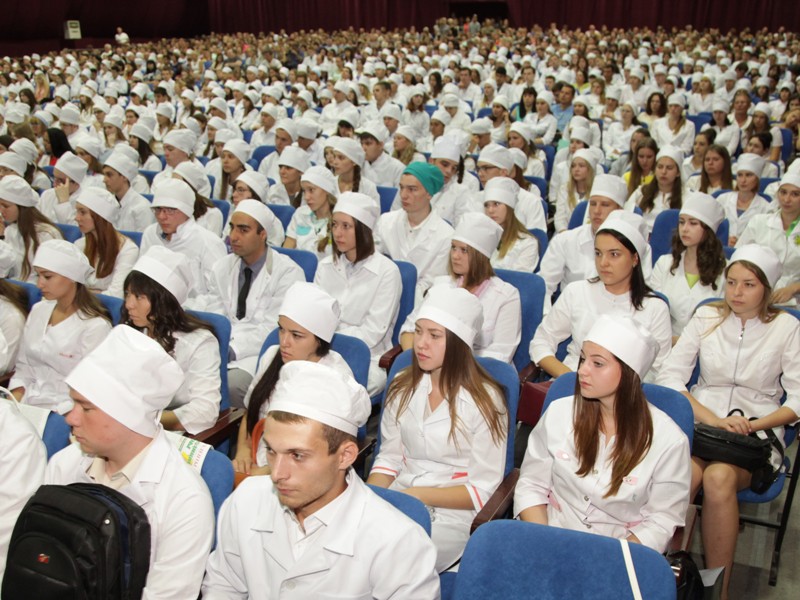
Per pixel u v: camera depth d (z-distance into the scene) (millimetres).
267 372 2828
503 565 1677
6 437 2012
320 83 14875
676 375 3133
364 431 2873
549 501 2387
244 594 1848
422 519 1808
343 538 1643
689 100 11625
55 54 19172
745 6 21172
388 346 3943
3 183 4488
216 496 1978
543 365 3320
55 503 1682
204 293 4453
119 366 1798
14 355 3391
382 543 1641
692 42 17875
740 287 2924
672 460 2184
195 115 9477
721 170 5883
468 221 3490
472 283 3525
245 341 3848
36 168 6637
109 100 12250
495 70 13414
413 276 4047
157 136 9766
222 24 26328
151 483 1814
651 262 4809
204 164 7637
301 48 21141
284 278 3934
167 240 4520
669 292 3904
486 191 4465
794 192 4484
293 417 1586
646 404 2191
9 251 3953
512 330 3533
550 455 2340
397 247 4797
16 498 1997
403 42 20672
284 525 1711
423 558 1657
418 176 4523
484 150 5469
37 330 3283
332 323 2744
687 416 2406
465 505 2455
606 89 11711
